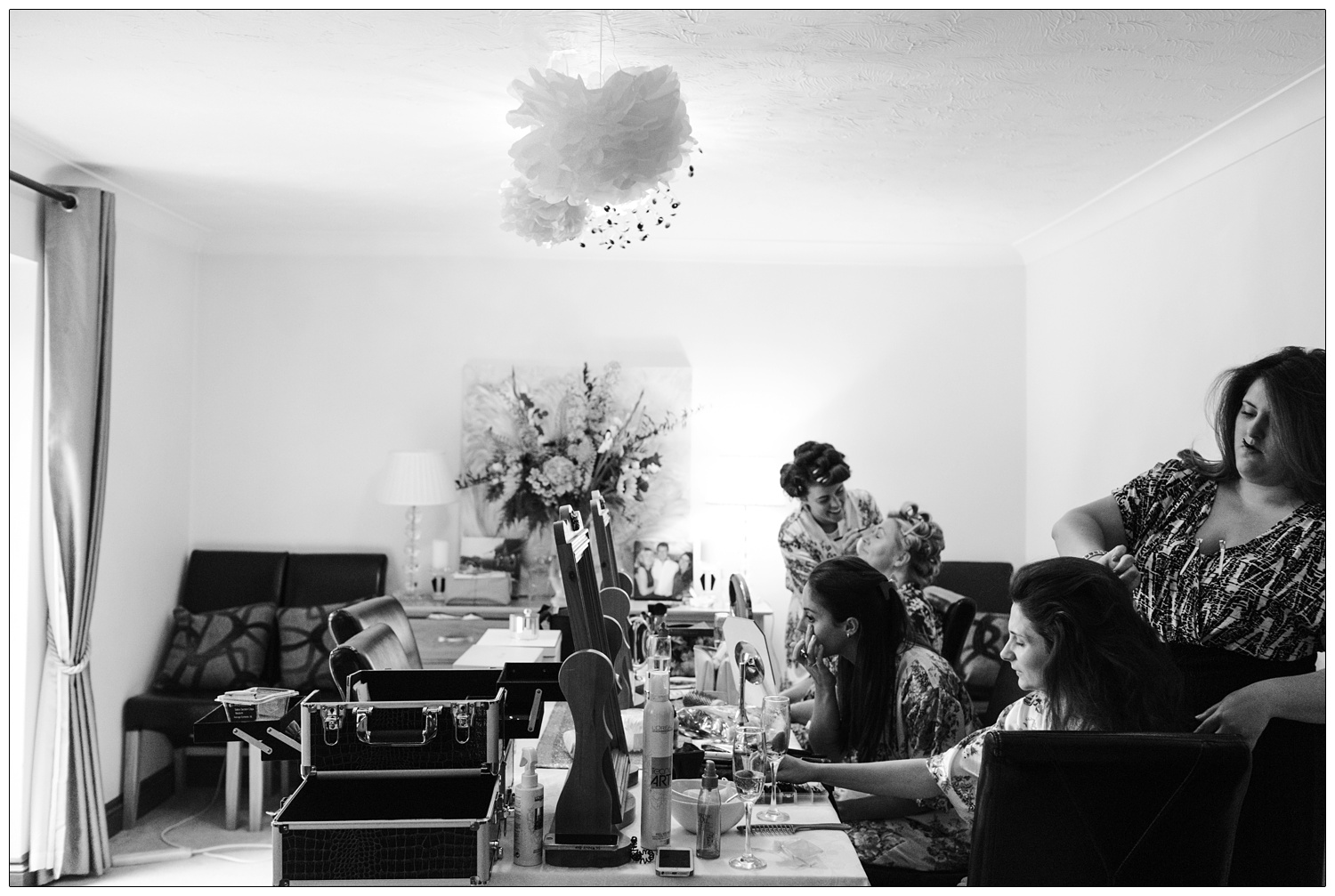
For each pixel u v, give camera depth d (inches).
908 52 110.4
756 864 73.7
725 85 121.1
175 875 151.6
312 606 206.2
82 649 152.5
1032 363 219.6
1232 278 140.4
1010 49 109.7
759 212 188.2
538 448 217.2
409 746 74.6
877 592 99.7
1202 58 112.0
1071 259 198.5
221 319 216.7
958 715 96.1
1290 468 88.0
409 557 210.1
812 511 169.9
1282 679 83.2
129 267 183.3
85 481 151.4
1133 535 102.0
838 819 86.1
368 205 185.6
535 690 82.7
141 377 188.7
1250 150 135.1
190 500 214.8
